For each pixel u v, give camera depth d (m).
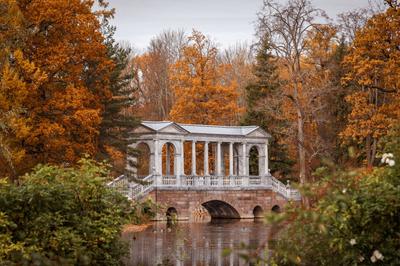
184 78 83.19
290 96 67.25
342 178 13.25
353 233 13.40
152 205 19.78
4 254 15.32
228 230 53.06
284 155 80.62
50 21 41.88
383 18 49.38
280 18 65.88
